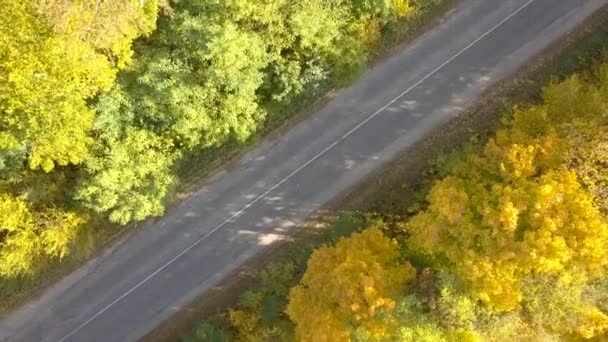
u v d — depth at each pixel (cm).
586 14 3281
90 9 2491
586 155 2603
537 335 2534
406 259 2898
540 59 3281
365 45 3089
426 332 2534
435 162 3250
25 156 2927
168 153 3022
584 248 2386
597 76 3028
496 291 2452
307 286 2925
